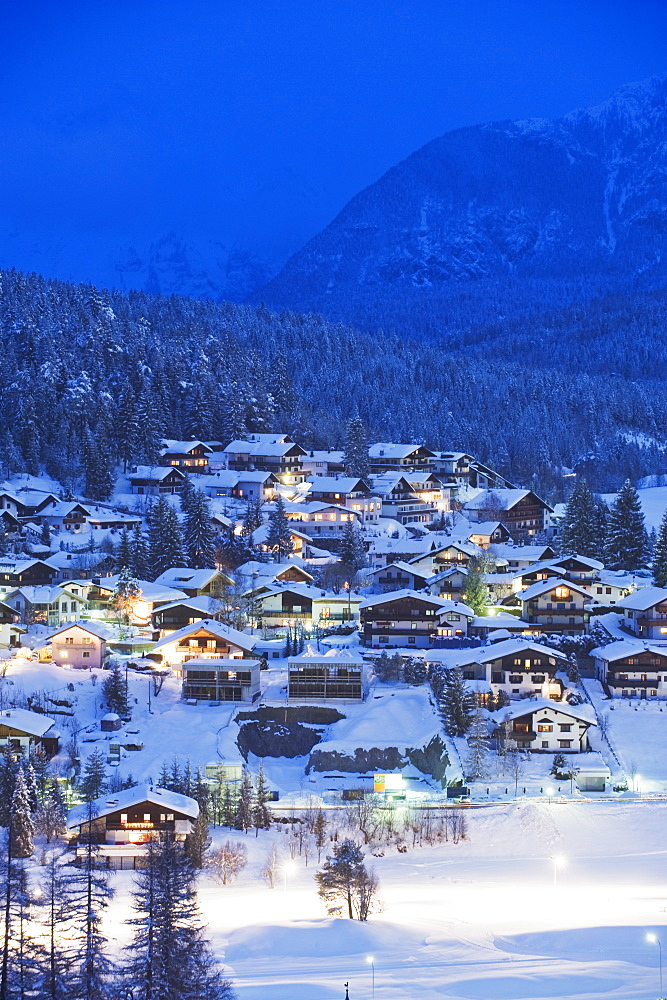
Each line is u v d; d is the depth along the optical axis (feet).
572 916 239.71
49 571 457.27
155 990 167.94
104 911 214.28
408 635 399.24
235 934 224.94
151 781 291.17
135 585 422.00
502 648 356.79
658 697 360.48
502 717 331.36
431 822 286.66
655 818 291.17
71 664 370.94
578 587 418.92
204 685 350.02
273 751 337.72
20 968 169.58
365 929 226.99
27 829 258.16
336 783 314.76
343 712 347.36
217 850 265.75
